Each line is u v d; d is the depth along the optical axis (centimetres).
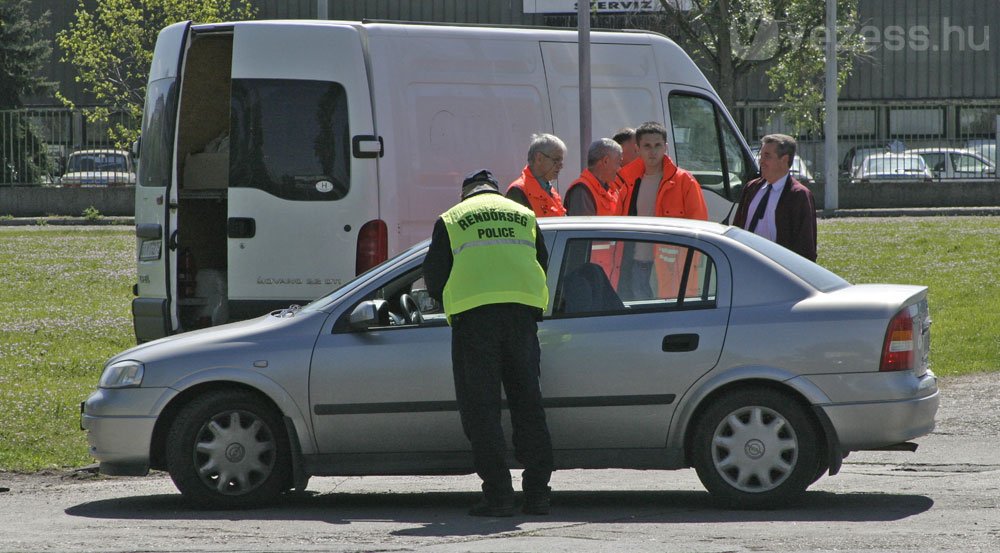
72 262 8781
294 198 3953
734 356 2631
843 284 2764
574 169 4406
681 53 4725
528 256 2598
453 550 2280
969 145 14238
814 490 2897
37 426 3831
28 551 2328
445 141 4097
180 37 4022
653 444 2672
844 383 2609
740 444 2642
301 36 3972
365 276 2816
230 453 2756
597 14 16812
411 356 2706
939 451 3388
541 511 2636
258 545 2358
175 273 4006
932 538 2338
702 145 4772
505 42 4253
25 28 18700
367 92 3975
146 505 2903
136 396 2761
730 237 2745
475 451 2597
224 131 4309
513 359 2580
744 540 2338
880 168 14175
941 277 7200
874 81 19012
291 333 2761
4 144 13688
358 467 2739
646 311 2689
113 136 15138
